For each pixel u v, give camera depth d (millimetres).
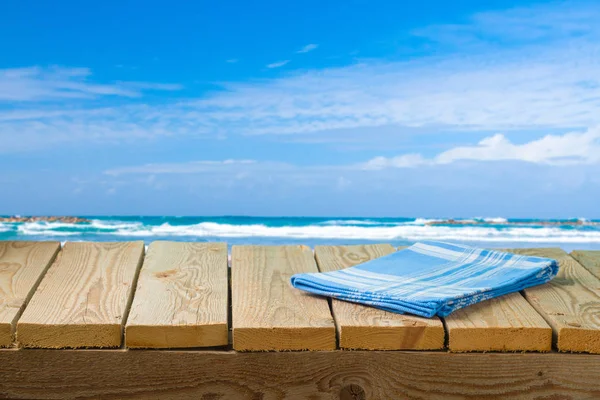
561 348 1864
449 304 1899
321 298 2107
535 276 2260
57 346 1791
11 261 2338
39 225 25266
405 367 1842
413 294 1962
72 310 1903
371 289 2035
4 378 1798
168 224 26672
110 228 24469
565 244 22047
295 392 1824
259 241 20094
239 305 2012
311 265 2500
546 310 2018
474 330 1834
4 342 1810
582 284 2332
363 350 1837
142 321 1821
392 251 2729
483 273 2281
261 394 1821
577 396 1862
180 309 1938
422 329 1833
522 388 1858
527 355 1856
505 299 2111
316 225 28484
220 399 1814
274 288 2199
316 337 1823
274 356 1822
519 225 28875
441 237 22969
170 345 1804
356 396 1833
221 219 29141
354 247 2789
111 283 2162
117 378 1805
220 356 1812
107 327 1800
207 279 2254
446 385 1848
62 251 2488
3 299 1972
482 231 25688
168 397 1811
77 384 1801
